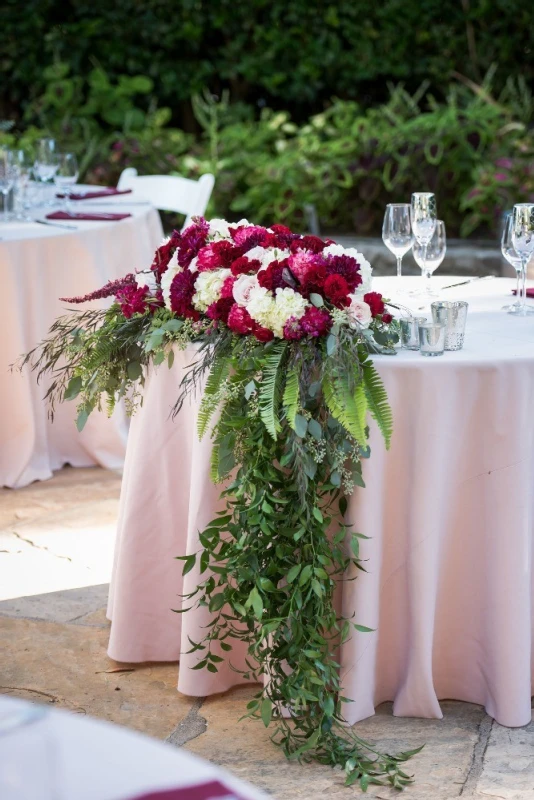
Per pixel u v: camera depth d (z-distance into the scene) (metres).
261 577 2.37
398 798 2.29
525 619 2.54
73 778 1.02
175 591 2.82
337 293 2.32
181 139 7.77
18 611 3.26
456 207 7.27
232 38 8.41
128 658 2.88
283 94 8.50
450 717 2.63
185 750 2.49
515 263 3.01
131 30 8.30
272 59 8.35
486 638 2.59
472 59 8.21
